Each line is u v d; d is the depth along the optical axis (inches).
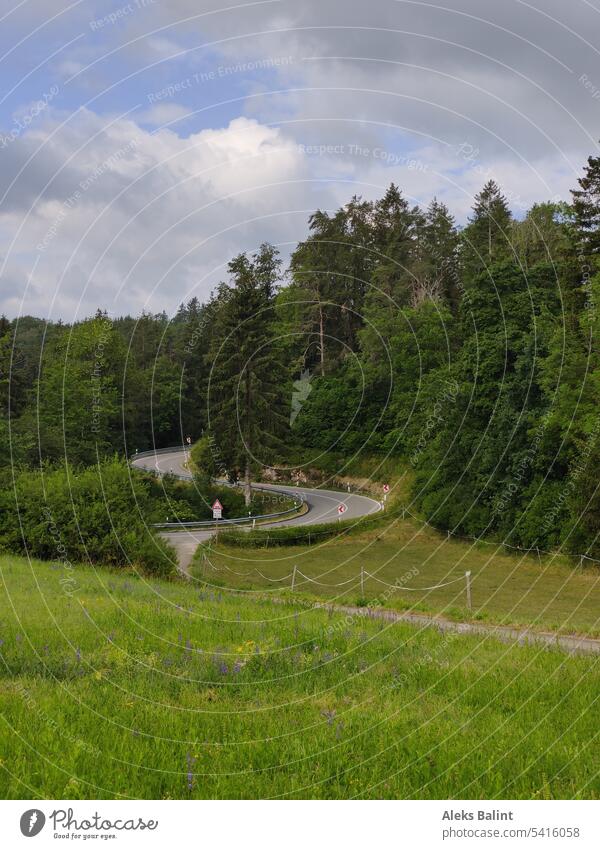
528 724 298.0
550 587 1153.4
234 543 1498.5
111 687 315.9
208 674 350.3
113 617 476.4
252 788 230.8
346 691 344.5
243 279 2321.6
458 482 1627.7
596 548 1277.1
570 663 417.7
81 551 921.5
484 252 2267.5
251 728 280.1
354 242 2886.3
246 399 2268.7
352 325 2938.0
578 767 252.5
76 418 2049.7
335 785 235.1
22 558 884.0
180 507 1824.6
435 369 2145.7
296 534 1592.0
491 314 1702.8
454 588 1167.0
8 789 215.5
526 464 1499.8
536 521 1397.6
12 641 385.1
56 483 951.0
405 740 273.0
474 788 236.7
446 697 338.6
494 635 542.6
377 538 1627.7
